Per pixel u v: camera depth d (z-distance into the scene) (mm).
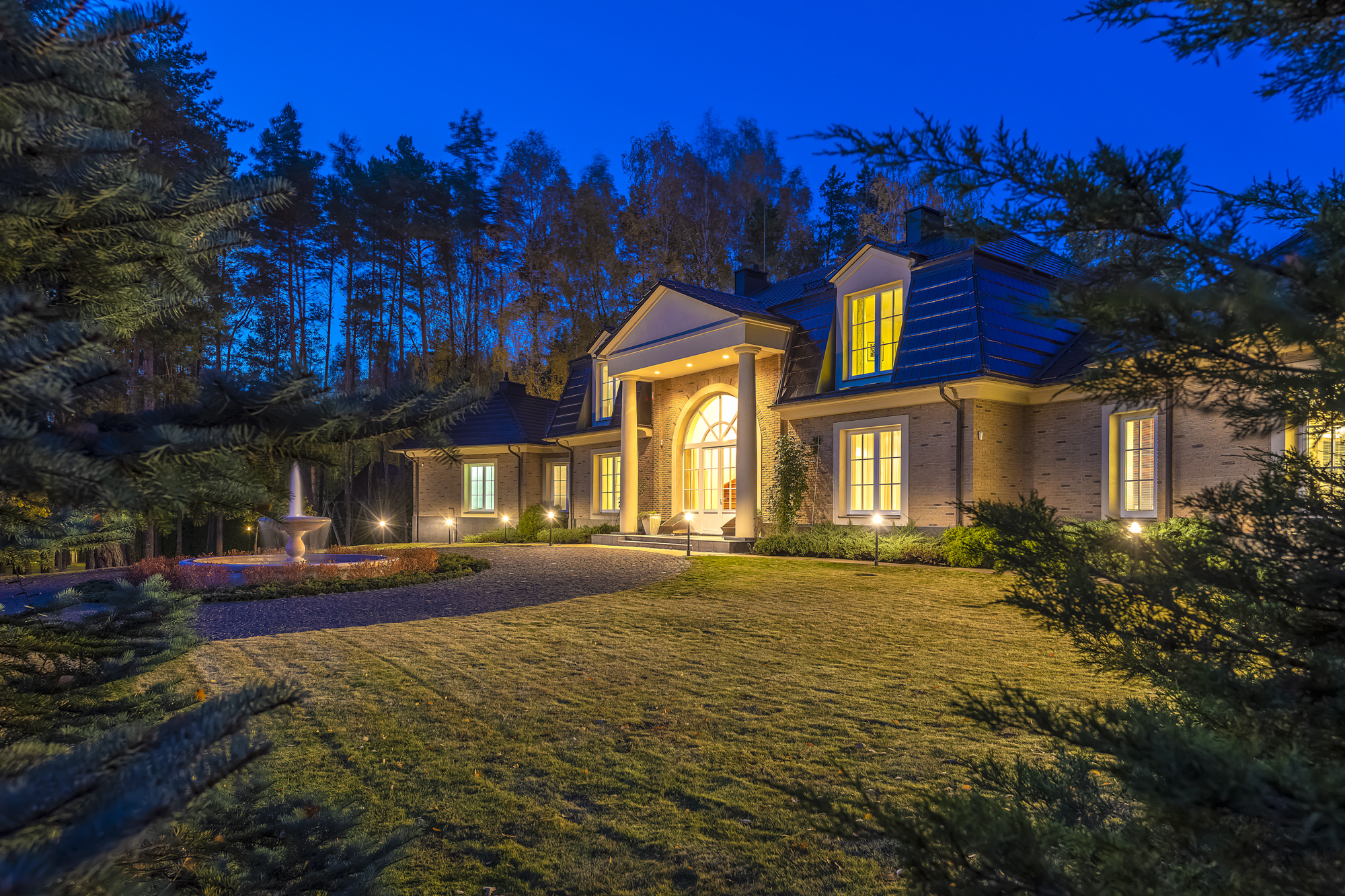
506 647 7254
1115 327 1487
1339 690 1377
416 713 5152
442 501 28453
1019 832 1418
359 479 34719
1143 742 1308
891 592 10547
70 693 2430
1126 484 13227
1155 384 1616
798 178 44594
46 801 1029
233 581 12250
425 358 35906
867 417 16250
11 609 2816
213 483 1426
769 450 18516
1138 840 1587
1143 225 1475
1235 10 1422
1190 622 1627
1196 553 1653
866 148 1636
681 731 4773
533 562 15812
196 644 2850
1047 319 1644
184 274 2021
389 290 40344
